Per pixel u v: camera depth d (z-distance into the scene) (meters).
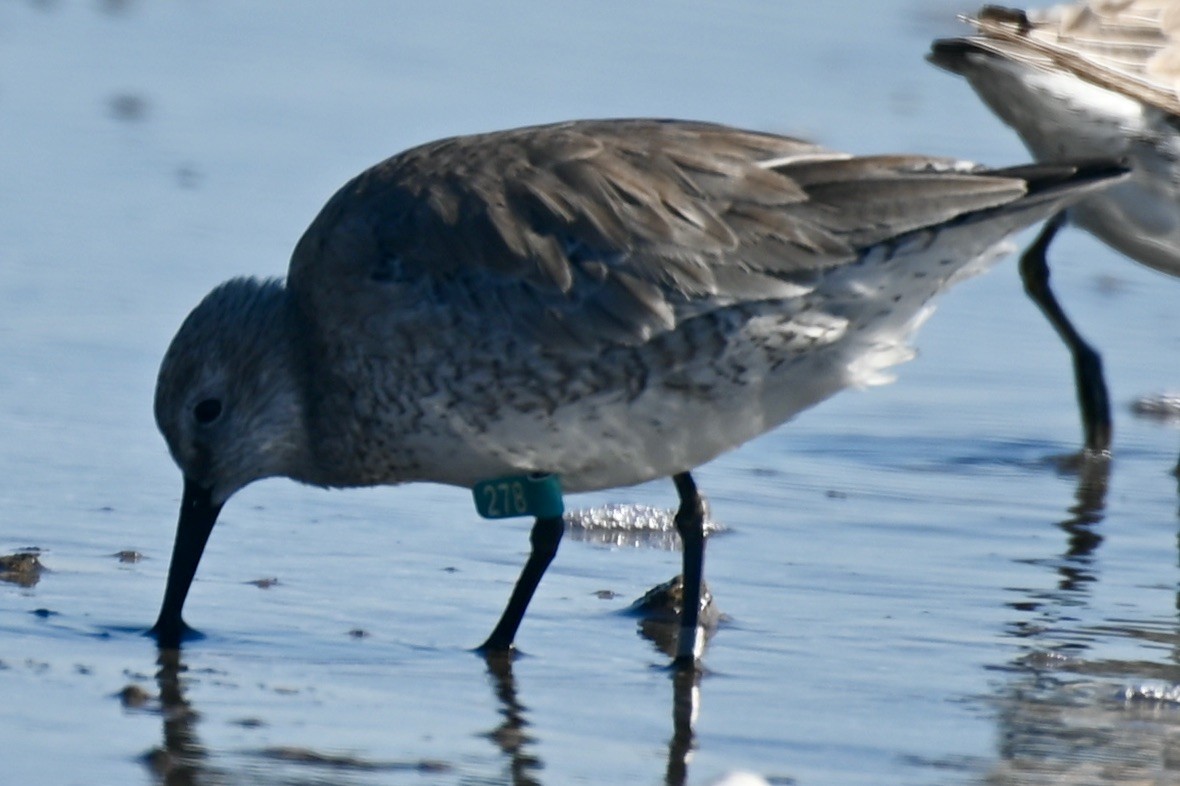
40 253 16.00
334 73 21.52
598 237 10.09
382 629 10.45
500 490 10.46
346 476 10.73
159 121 19.61
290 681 9.61
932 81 22.31
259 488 12.62
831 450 14.09
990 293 17.38
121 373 14.04
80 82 20.72
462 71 21.72
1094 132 13.68
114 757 8.49
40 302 15.12
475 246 10.13
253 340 10.59
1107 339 16.48
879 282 10.11
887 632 10.60
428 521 12.20
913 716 9.41
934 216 10.01
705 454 10.40
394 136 19.28
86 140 18.88
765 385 10.26
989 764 8.83
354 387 10.43
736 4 25.61
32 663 9.65
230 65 21.72
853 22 24.88
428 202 10.30
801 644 10.38
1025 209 10.14
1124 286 17.69
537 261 10.07
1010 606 11.07
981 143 19.70
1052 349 16.28
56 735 8.73
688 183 10.21
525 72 21.70
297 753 8.66
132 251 16.16
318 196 17.66
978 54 13.36
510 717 9.25
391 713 9.23
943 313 16.97
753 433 10.45
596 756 8.79
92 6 23.98
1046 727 9.29
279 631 10.32
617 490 13.01
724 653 10.23
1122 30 13.82
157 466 12.65
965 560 11.88
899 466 13.78
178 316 14.95
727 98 20.89
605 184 10.22
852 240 10.02
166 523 11.77
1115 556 12.04
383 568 11.37
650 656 10.18
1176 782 8.66
